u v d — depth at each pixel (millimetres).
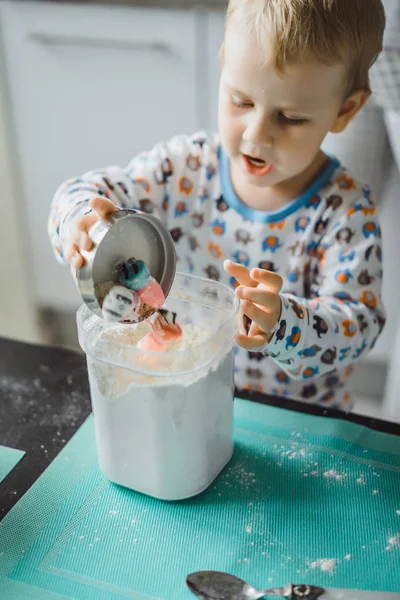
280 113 771
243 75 744
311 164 922
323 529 619
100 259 591
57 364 832
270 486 670
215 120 1535
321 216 921
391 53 1146
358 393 1666
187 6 1412
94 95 1588
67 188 889
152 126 1587
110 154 1655
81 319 642
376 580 568
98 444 668
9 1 1530
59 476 681
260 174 829
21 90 1634
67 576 572
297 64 725
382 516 633
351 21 751
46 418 753
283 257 958
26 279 1893
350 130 1284
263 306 684
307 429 745
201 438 629
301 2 731
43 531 617
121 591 557
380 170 1339
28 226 1812
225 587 554
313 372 814
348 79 796
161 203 987
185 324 712
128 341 658
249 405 782
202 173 980
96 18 1494
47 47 1560
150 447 625
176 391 597
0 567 580
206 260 1015
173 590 558
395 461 699
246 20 740
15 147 1711
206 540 608
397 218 1478
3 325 1968
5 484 669
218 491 667
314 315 787
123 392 612
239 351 1031
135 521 630
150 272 651
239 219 964
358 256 888
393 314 1596
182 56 1479
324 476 681
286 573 574
